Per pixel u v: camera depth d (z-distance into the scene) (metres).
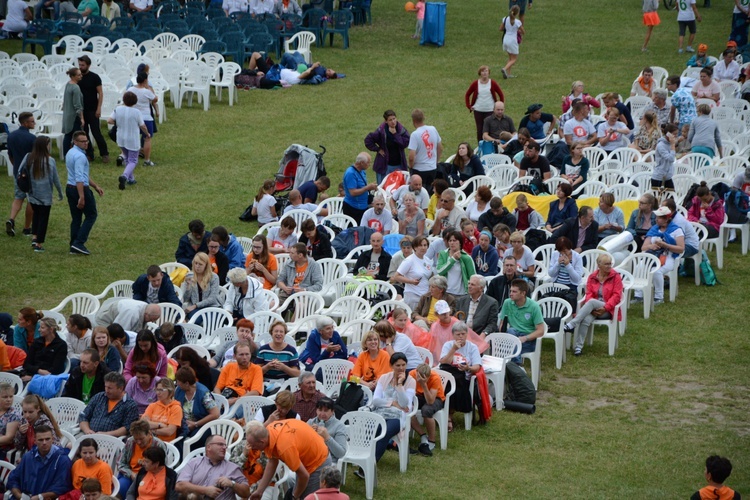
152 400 22.59
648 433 23.84
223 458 19.69
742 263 33.97
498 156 40.09
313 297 28.94
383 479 21.69
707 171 37.41
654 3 58.44
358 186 35.41
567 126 40.53
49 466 20.11
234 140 45.94
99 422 21.67
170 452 20.70
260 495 19.06
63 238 35.53
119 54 51.03
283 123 48.22
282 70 54.47
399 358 22.33
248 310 28.00
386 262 30.61
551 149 40.19
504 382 25.41
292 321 29.52
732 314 30.38
